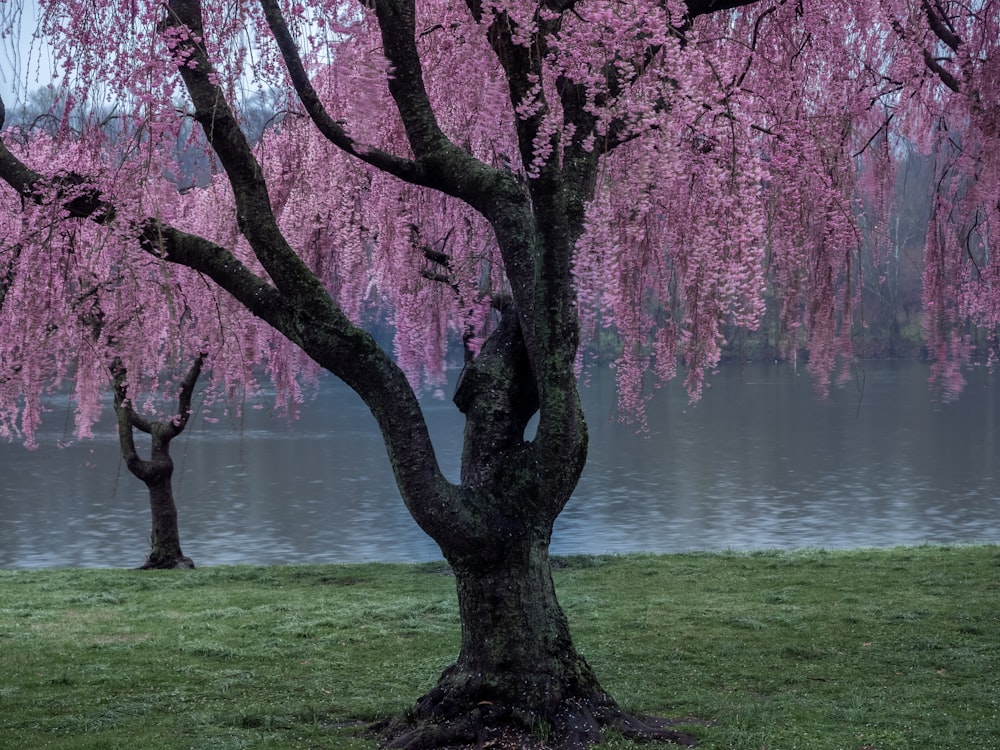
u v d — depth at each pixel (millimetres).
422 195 11727
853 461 38875
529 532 7699
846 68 9156
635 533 25453
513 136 9289
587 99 6984
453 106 9523
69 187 7934
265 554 23797
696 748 7457
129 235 7957
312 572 17297
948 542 23359
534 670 7625
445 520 7520
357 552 23875
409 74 7855
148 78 6867
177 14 7633
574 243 7355
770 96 8508
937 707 8727
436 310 13461
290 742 8000
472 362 8117
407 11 7723
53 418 56312
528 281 7668
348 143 7836
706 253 7348
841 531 25203
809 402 64688
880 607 12914
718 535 24969
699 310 7645
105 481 37250
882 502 29688
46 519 29703
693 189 8070
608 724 7648
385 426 7594
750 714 8516
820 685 9609
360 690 9797
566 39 6527
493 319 12859
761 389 75438
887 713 8570
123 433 18688
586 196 7555
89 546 25594
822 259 9195
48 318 9156
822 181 8453
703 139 7684
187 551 24297
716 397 70125
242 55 7715
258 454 44281
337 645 11820
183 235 8133
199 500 32469
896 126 10461
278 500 32219
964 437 45750
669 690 9547
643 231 8141
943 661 10312
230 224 10773
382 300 14305
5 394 11633
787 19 8914
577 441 7703
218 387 14703
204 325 12078
